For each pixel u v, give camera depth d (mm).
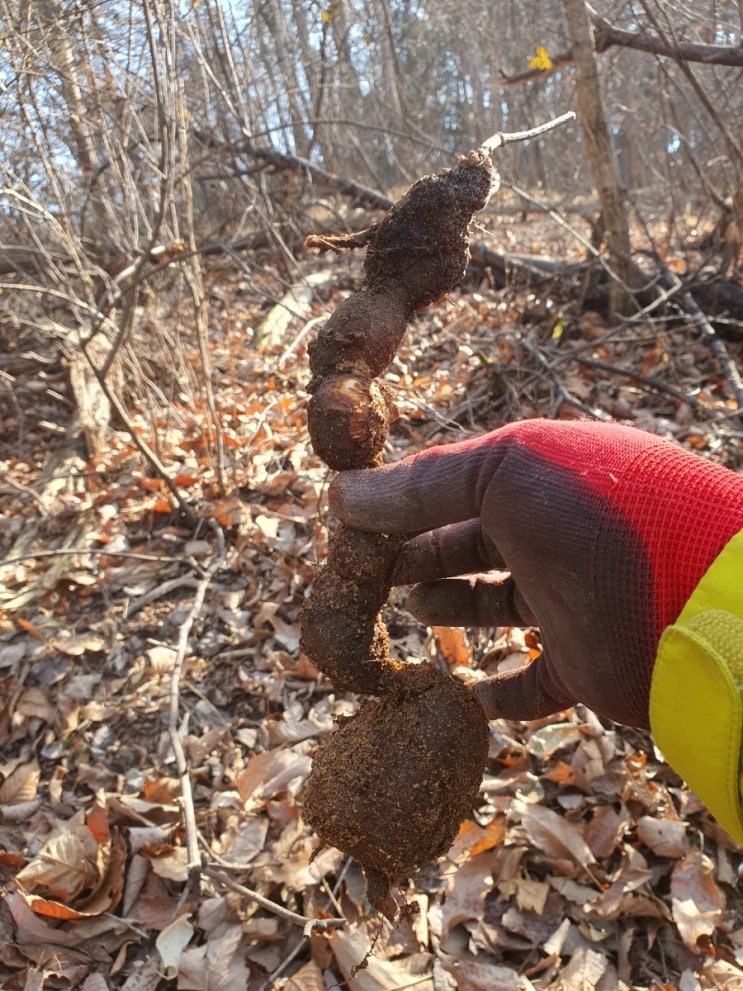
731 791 177
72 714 520
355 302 273
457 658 530
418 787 253
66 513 722
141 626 589
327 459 262
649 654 199
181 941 391
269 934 389
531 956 378
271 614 587
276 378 968
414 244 272
